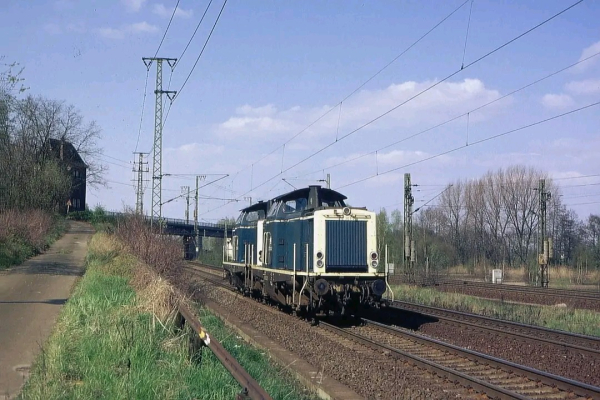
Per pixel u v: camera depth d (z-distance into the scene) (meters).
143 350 9.62
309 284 18.28
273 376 10.69
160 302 12.27
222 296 25.77
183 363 9.41
